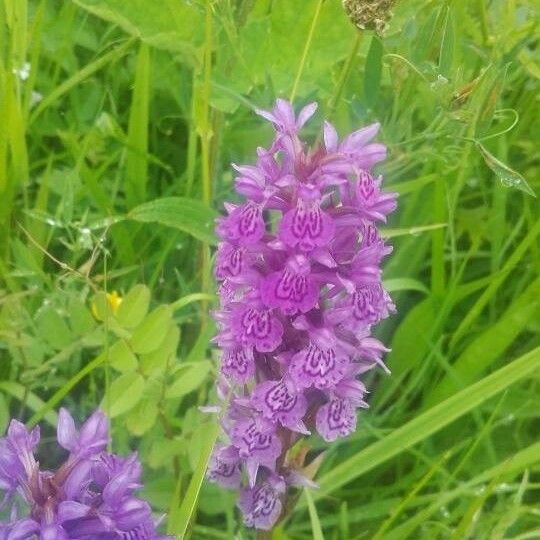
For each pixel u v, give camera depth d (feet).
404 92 0.67
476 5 0.85
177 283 0.80
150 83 0.88
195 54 0.71
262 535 0.55
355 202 0.46
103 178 0.84
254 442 0.50
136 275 0.78
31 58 0.77
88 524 0.40
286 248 0.45
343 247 0.47
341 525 0.64
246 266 0.47
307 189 0.45
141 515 0.40
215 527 0.68
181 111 0.90
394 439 0.59
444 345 0.78
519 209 0.85
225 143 0.84
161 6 0.69
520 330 0.71
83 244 0.69
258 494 0.52
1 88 0.74
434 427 0.58
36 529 0.38
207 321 0.70
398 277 0.79
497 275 0.72
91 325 0.62
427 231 0.79
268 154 0.46
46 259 0.78
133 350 0.60
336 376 0.47
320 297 0.48
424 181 0.74
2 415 0.63
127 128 0.90
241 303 0.48
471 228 0.82
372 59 0.64
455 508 0.68
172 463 0.64
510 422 0.72
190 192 0.79
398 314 0.81
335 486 0.60
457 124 0.66
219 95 0.71
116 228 0.77
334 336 0.47
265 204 0.46
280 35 0.73
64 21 0.86
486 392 0.58
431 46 0.67
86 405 0.68
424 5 0.74
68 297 0.68
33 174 0.85
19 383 0.66
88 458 0.40
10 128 0.74
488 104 0.63
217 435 0.51
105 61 0.78
